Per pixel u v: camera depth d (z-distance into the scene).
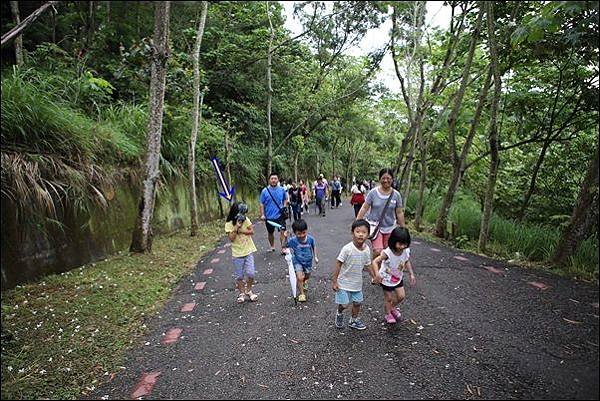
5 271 5.28
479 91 9.26
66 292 5.28
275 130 20.22
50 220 5.95
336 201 19.39
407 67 10.23
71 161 6.75
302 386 3.12
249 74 17.25
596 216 5.73
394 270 4.01
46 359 3.68
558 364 3.11
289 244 5.01
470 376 3.06
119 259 7.15
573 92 7.55
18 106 5.82
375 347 3.65
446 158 12.26
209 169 13.74
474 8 7.67
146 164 7.64
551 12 3.51
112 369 3.57
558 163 9.07
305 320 4.40
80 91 7.91
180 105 11.69
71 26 5.95
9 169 5.50
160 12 6.05
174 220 10.96
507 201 10.45
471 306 4.42
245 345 3.89
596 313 4.02
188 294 5.66
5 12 7.46
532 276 5.44
